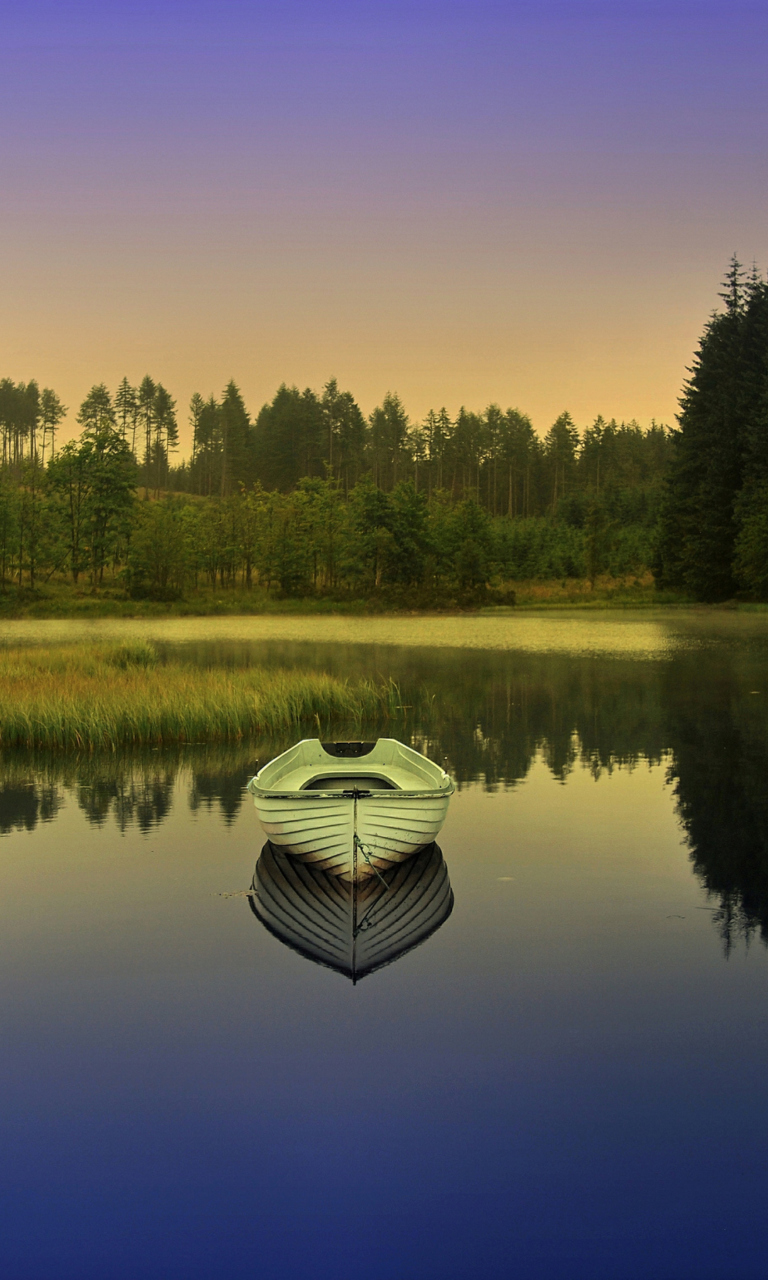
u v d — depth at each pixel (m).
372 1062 6.99
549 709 24.92
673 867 11.48
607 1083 6.70
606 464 180.88
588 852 12.13
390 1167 5.91
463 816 14.00
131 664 29.22
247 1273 5.13
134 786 16.44
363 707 24.23
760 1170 5.84
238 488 160.00
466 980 8.28
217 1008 7.82
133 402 151.50
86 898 10.53
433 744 20.16
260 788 10.98
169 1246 5.32
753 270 77.94
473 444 174.75
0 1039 7.36
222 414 162.88
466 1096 6.57
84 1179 5.84
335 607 78.38
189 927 9.61
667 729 21.73
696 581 76.44
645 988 8.12
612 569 96.56
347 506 98.50
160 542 81.50
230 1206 5.63
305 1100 6.54
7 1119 6.38
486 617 70.56
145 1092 6.66
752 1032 7.37
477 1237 5.37
